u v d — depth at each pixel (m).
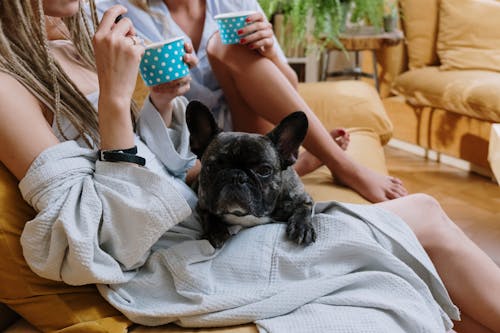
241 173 1.06
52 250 0.88
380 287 0.96
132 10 1.55
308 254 0.99
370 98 2.14
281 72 1.52
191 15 1.65
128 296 0.96
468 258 1.12
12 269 0.93
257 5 1.76
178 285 0.96
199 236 1.10
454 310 1.03
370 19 2.98
